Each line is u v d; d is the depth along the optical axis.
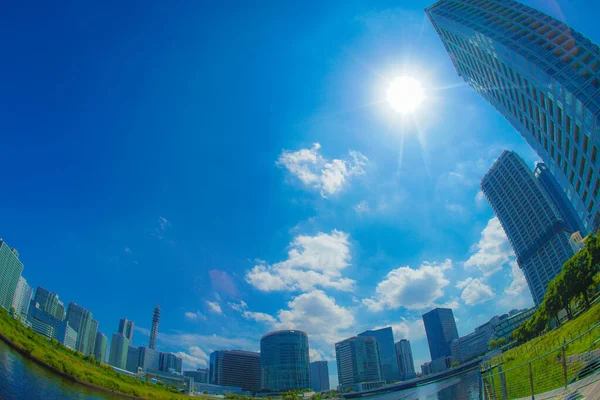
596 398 30.19
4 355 80.56
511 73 134.38
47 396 73.12
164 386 157.75
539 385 66.25
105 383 103.06
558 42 119.56
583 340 62.31
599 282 110.06
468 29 147.62
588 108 102.19
